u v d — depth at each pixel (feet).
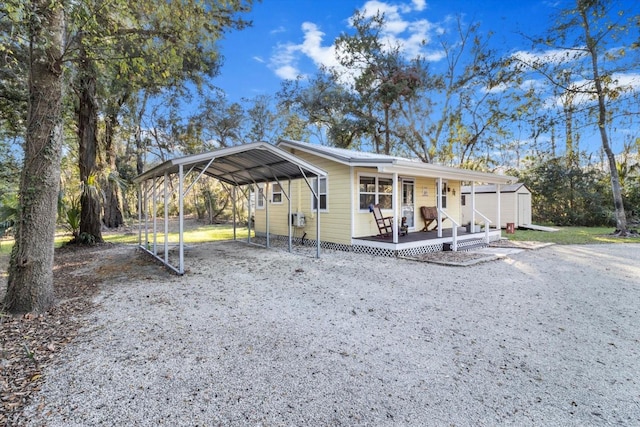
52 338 10.89
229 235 46.93
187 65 33.45
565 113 43.11
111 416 6.93
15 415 6.91
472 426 6.68
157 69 19.57
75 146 41.93
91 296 15.90
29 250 13.39
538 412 7.12
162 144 64.49
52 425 6.63
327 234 32.78
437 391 7.91
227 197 72.59
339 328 11.93
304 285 18.15
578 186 60.23
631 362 9.34
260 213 43.52
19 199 13.80
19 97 24.64
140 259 26.58
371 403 7.44
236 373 8.71
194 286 17.92
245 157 26.16
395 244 26.81
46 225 13.82
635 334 11.32
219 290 17.10
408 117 65.82
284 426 6.67
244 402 7.45
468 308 14.15
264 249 32.27
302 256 27.68
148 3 18.12
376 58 61.21
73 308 14.03
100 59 16.24
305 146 32.68
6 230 27.89
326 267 22.98
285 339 10.91
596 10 39.14
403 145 76.18
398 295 16.16
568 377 8.54
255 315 13.26
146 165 71.87
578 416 6.98
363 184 31.63
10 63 20.54
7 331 11.42
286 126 76.69
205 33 23.24
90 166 35.65
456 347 10.32
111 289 17.26
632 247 32.94
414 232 36.29
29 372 8.68
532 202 65.57
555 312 13.60
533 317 13.02
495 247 32.76
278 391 7.89
